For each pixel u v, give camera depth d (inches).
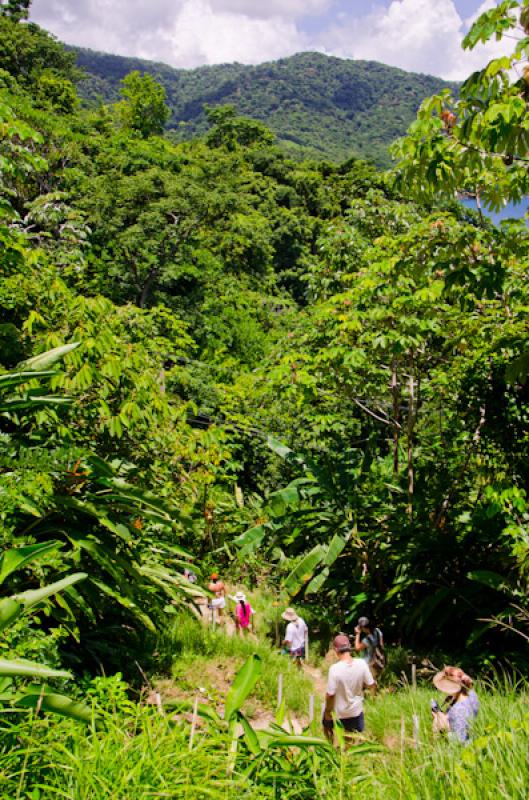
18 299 251.1
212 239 1449.3
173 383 589.0
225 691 236.2
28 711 102.8
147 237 1159.6
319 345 421.7
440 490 374.6
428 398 442.0
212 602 363.3
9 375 162.1
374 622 370.9
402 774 101.4
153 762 97.6
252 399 671.8
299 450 427.8
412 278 332.8
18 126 298.7
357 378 374.0
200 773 100.8
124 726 117.3
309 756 114.5
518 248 248.5
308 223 2288.4
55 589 118.4
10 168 315.0
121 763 97.4
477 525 335.9
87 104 2689.5
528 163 208.8
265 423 649.0
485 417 338.6
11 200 674.2
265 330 1278.3
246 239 1545.3
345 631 366.9
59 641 187.0
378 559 371.9
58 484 213.2
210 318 1149.1
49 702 105.0
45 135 1039.0
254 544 373.1
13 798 87.6
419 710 199.3
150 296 1238.9
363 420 615.5
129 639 254.8
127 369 270.2
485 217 317.7
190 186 1237.7
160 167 1346.0
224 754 109.4
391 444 521.0
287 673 274.2
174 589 277.3
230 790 98.6
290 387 365.4
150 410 273.3
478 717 139.0
